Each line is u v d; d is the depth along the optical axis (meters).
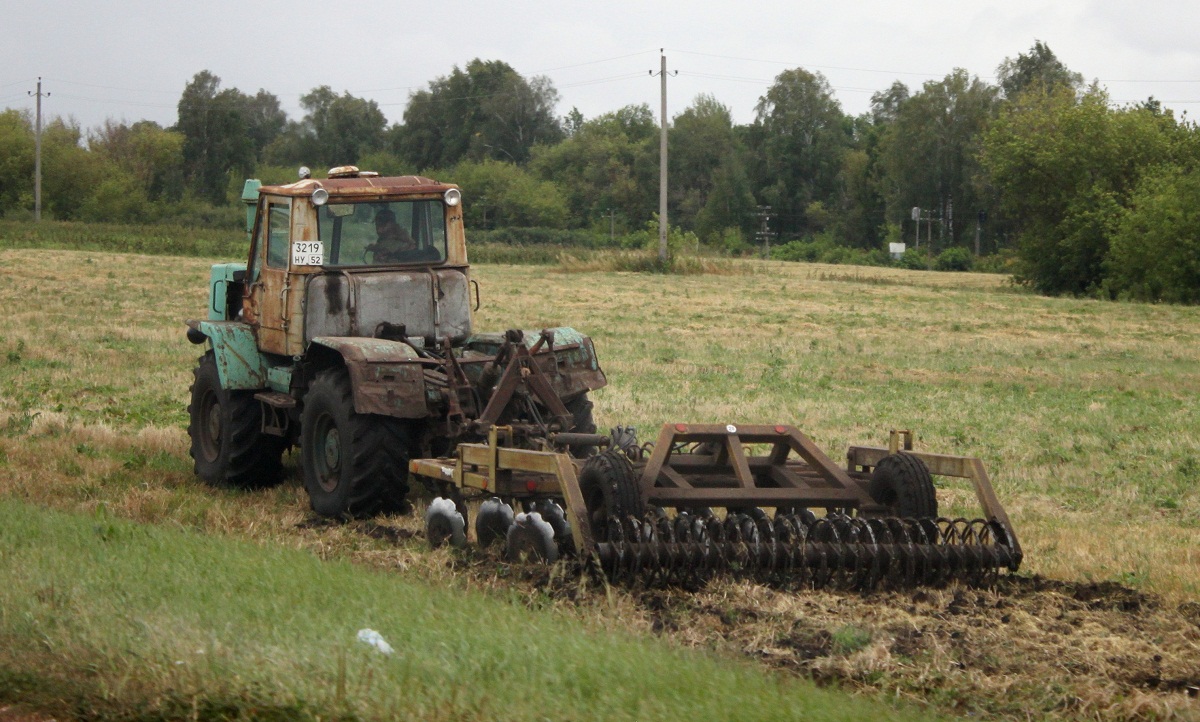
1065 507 24.19
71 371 41.41
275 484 24.39
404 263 22.38
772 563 15.84
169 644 10.70
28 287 79.25
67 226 157.50
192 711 9.78
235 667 10.18
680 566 15.65
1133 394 44.66
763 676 11.17
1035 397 43.12
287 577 13.84
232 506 21.64
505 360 20.77
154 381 39.75
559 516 16.84
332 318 21.69
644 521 16.11
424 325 22.17
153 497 21.72
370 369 20.05
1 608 11.88
